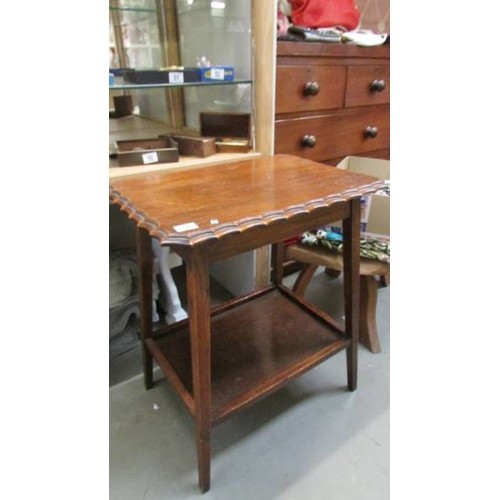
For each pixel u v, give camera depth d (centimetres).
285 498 81
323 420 99
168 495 82
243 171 92
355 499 81
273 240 76
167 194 77
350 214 87
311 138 134
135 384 111
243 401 83
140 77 105
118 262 128
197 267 66
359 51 136
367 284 117
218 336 105
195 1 123
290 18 132
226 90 128
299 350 99
